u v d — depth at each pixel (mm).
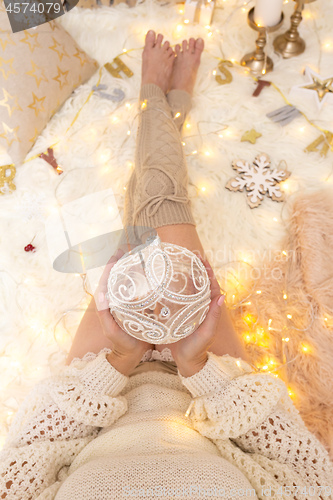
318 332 1094
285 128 1333
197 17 1438
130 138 1317
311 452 762
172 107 1308
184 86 1349
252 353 1102
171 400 858
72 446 786
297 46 1403
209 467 629
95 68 1408
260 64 1382
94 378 816
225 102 1362
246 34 1445
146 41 1369
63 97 1334
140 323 703
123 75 1399
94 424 797
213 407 785
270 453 776
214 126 1344
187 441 760
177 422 800
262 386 795
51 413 797
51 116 1329
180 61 1368
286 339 1095
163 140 1170
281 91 1379
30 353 1108
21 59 1231
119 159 1287
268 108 1361
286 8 1465
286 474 738
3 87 1207
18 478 719
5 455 741
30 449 751
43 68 1269
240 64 1420
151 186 1094
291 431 775
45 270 1174
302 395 1055
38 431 787
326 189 1229
